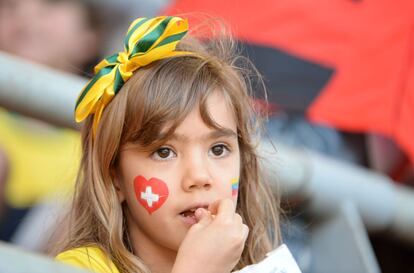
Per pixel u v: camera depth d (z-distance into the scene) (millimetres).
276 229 7051
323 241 10172
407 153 11461
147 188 5883
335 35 11289
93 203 6191
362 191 10453
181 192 5820
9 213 10555
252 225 6855
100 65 6367
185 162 5844
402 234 10953
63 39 11453
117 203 6152
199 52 6473
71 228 6426
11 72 8648
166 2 11742
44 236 10031
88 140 6453
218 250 5629
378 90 11320
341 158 11992
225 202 5781
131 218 6176
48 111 8766
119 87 6164
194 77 6035
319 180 10031
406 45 11453
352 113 11242
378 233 10914
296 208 10188
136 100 5973
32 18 11391
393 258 12867
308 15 11227
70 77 8914
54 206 9969
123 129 6004
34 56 11383
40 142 10680
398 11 11453
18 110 8766
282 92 11109
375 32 11367
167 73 6059
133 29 6359
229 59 7023
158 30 6191
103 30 11570
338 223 10117
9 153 10641
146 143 5852
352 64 11289
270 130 11406
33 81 8688
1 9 11383
